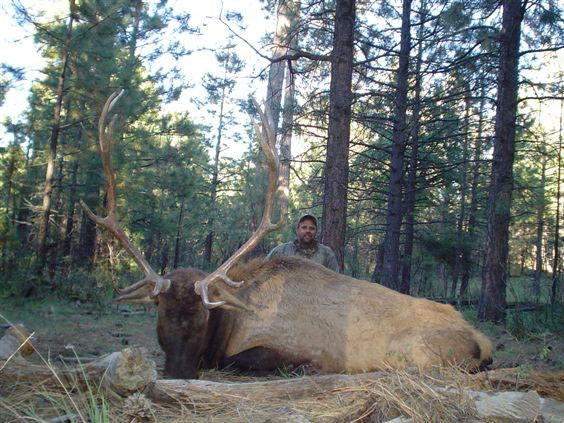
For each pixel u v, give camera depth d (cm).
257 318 532
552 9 1124
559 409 324
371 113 1549
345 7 1031
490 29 1302
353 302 530
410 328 508
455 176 1791
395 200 1401
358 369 509
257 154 1770
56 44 1278
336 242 992
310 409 324
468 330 514
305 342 521
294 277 552
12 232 1146
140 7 1492
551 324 895
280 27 1594
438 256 1730
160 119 1738
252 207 1830
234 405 328
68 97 1418
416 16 1566
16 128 1480
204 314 475
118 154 1440
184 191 1870
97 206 1522
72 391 330
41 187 1515
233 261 496
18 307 931
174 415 312
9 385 330
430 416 301
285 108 1345
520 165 2205
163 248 2777
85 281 1182
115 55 1338
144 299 481
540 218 2034
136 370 311
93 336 731
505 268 1116
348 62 1027
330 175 1008
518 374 387
